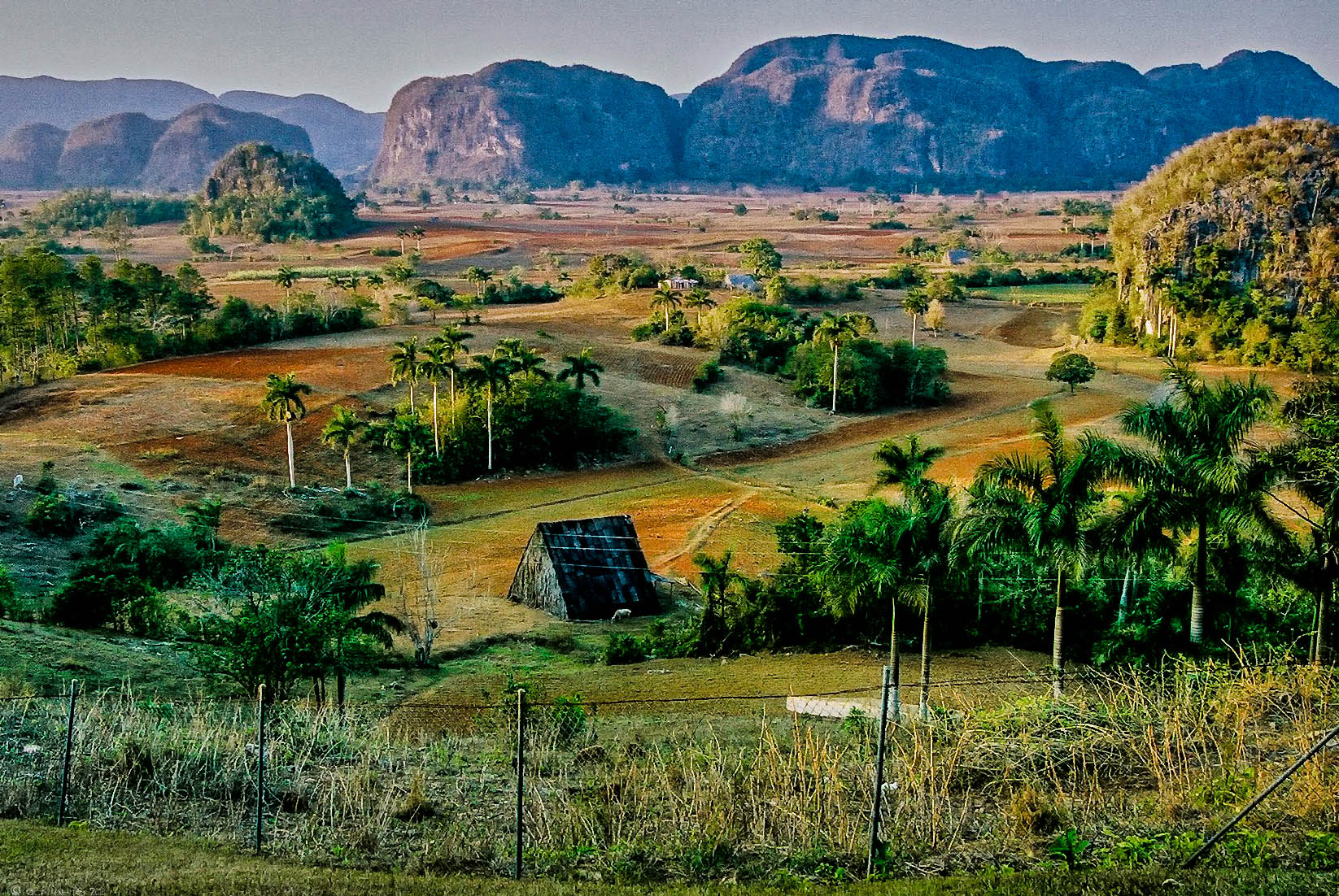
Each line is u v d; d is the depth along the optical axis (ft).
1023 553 115.75
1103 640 125.90
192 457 271.28
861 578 114.11
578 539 187.42
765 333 419.13
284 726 95.25
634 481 289.12
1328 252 415.23
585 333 453.58
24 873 65.10
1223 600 120.78
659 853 72.54
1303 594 121.29
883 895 64.03
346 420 261.24
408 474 279.69
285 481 266.77
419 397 331.16
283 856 71.82
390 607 182.50
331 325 438.40
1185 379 119.75
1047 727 87.40
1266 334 386.73
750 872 70.49
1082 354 422.82
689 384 378.53
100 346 374.22
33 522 212.23
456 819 78.02
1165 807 74.54
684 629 161.79
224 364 363.15
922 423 343.67
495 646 162.81
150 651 137.18
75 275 415.85
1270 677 90.58
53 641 131.85
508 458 298.15
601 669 144.05
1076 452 114.52
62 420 292.61
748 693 124.26
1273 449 116.47
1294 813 72.59
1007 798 79.87
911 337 485.56
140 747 86.07
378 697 128.67
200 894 63.16
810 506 255.50
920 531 109.70
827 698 116.88
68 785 81.25
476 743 98.32
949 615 141.69
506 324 465.47
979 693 115.34
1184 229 441.27
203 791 82.07
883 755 74.59
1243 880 63.36
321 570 130.31
